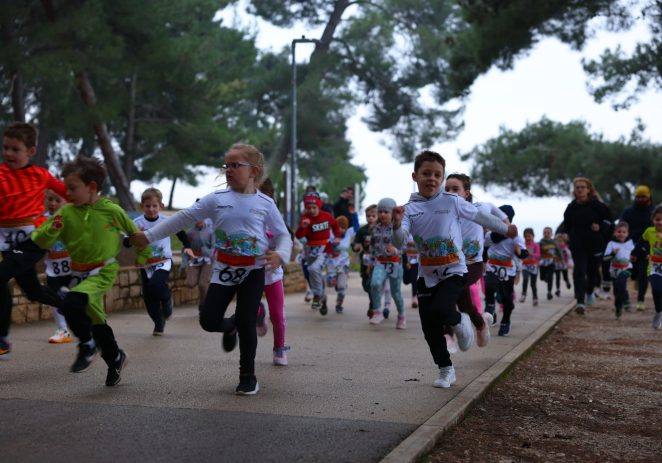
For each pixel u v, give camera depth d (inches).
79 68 946.7
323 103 1643.7
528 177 1936.5
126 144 1460.4
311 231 499.5
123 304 498.9
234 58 1760.6
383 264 438.3
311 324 450.9
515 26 759.1
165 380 257.9
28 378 257.6
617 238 605.9
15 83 1028.5
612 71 1085.8
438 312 246.8
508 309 406.3
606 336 422.9
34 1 1000.2
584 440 204.1
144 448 177.2
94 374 265.6
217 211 238.1
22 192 267.1
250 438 186.9
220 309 240.8
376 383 258.5
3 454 171.5
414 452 175.6
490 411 231.6
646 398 256.4
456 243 253.9
